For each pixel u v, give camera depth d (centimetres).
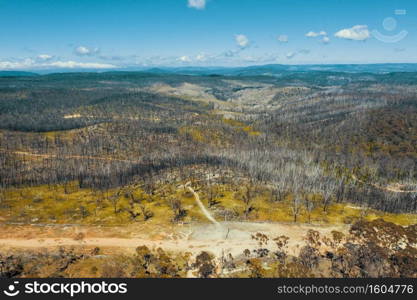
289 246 11306
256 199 16488
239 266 9762
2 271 8919
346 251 9719
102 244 11606
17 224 13638
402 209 16762
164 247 11375
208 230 12781
